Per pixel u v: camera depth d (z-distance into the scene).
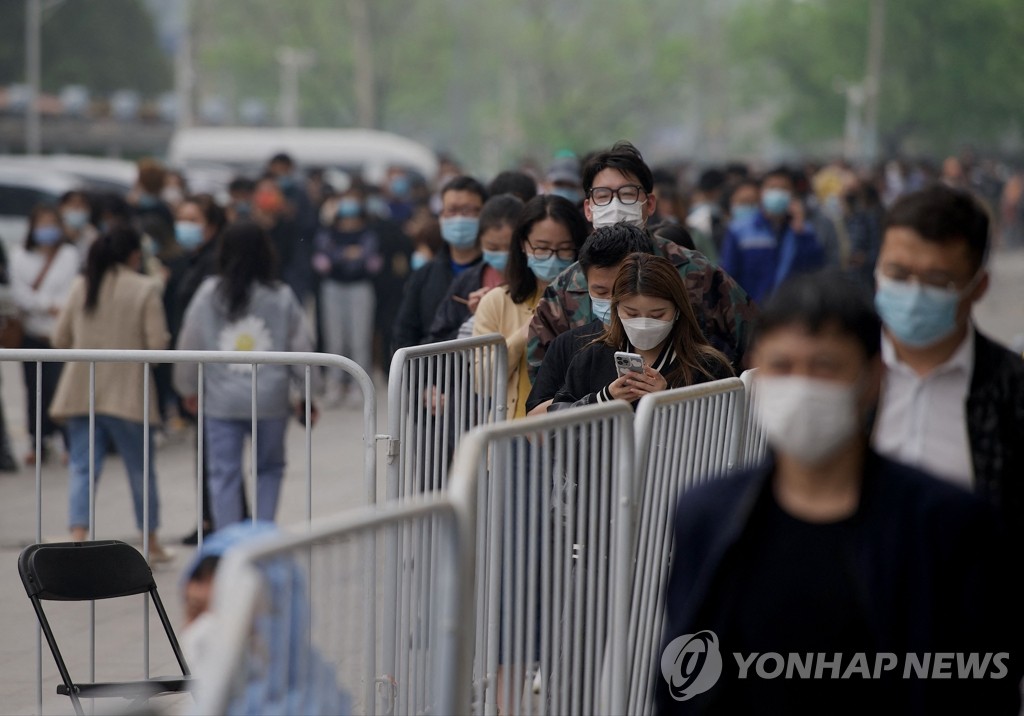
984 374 8.10
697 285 13.48
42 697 14.54
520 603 9.19
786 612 6.91
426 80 184.12
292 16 181.62
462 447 8.30
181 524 22.55
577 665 9.55
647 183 14.75
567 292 13.48
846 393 6.71
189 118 128.50
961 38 148.75
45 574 12.25
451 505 7.94
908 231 7.77
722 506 7.06
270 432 19.25
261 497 19.30
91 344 21.14
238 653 6.32
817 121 169.25
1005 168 132.88
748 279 28.16
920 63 151.25
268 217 37.38
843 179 62.38
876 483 6.90
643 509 10.00
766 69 186.25
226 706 6.32
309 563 7.25
